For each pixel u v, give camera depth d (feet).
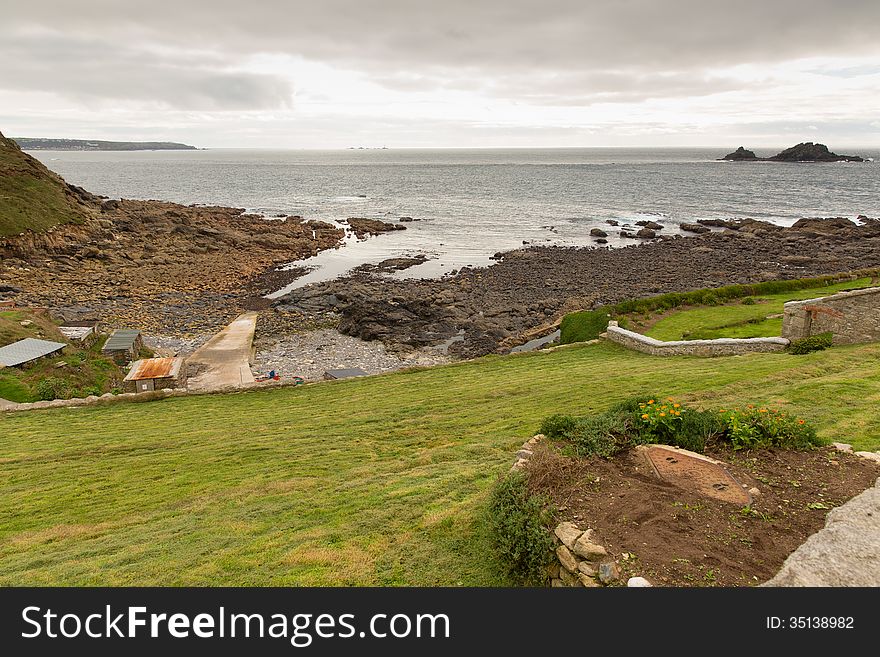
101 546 36.45
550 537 26.23
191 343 145.28
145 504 44.14
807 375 62.13
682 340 96.43
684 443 33.71
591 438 33.86
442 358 134.41
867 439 39.60
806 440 33.83
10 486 50.29
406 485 41.42
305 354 138.00
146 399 83.10
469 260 249.14
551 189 582.35
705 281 191.01
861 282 138.62
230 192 580.71
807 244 248.93
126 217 294.05
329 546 32.78
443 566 29.37
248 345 140.15
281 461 51.52
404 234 322.55
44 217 250.16
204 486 46.78
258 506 40.81
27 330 120.78
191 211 339.98
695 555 24.00
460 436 54.90
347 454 52.11
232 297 191.72
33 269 210.38
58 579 31.50
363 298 178.29
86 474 52.19
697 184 611.47
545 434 36.42
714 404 52.80
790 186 573.33
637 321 116.06
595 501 28.19
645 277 200.23
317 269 236.22
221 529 37.06
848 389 52.21
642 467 31.50
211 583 29.60
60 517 43.01
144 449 58.70
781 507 27.32
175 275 216.13
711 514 26.78
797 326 82.79
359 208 441.68
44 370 102.27
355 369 117.91
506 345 138.62
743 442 33.55
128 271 217.36
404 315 158.92
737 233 284.20
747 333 103.30
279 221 345.72
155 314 169.48
